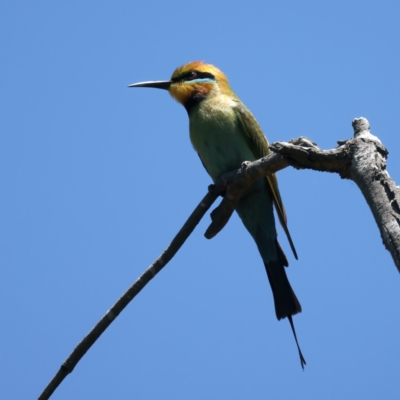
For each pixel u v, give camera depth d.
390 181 4.64
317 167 5.39
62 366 6.53
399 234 4.18
